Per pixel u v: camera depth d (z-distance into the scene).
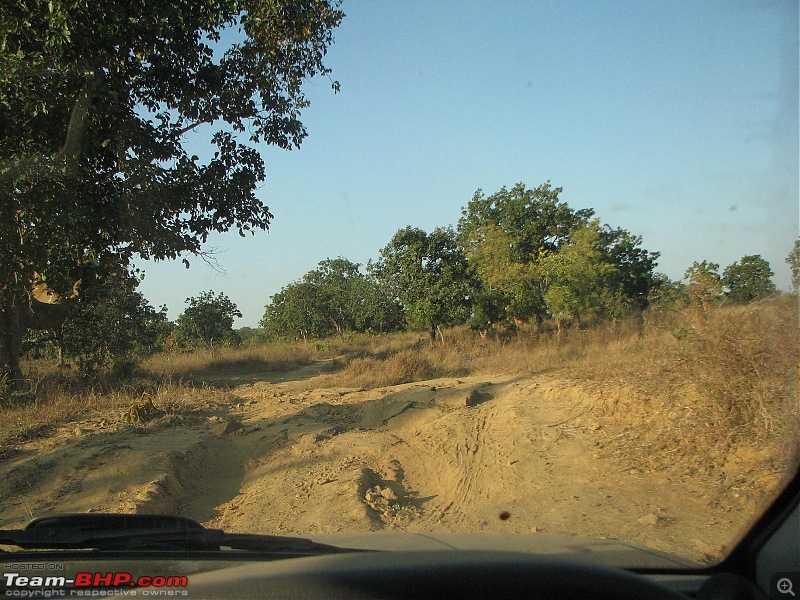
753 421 6.48
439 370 17.00
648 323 15.57
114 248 12.34
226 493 7.89
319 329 45.12
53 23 9.41
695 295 9.73
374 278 39.53
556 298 22.84
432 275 25.05
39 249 11.34
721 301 9.48
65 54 9.81
